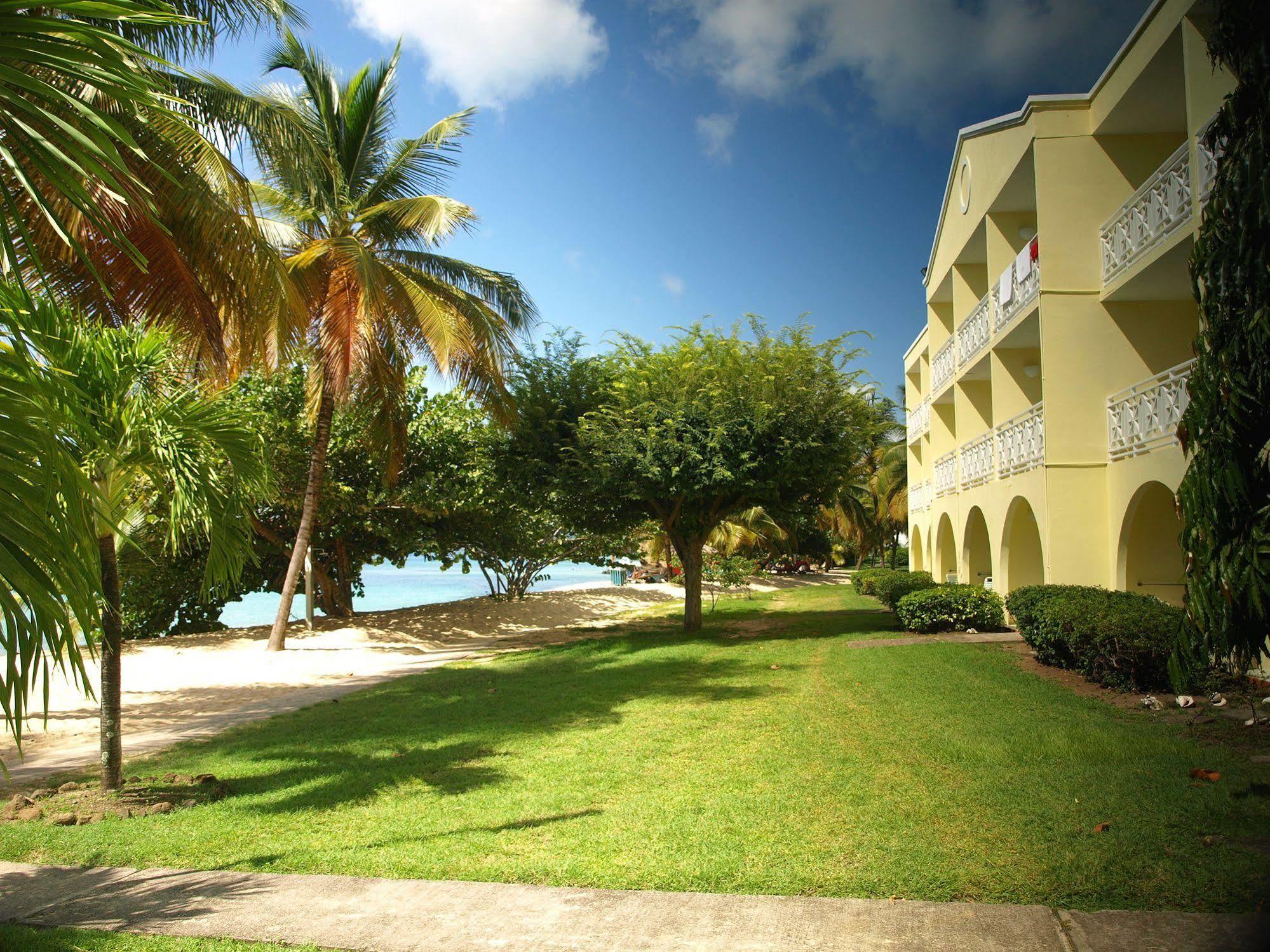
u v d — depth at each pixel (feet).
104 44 9.77
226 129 34.19
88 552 11.38
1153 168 40.16
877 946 11.44
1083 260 39.93
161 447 21.22
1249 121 13.76
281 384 68.18
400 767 24.38
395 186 59.11
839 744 23.54
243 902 14.23
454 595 184.03
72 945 12.60
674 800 19.16
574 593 105.70
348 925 13.08
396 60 56.59
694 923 12.56
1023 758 20.67
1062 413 39.19
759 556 150.61
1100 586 38.42
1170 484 32.30
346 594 84.53
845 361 53.98
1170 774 18.48
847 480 61.05
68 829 18.98
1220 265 14.11
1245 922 11.38
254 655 61.26
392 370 60.39
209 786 22.84
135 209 14.84
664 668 42.55
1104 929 11.50
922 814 16.90
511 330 65.21
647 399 55.06
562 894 13.99
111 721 22.33
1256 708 24.41
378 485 75.20
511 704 34.68
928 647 41.91
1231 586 13.52
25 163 13.67
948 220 61.41
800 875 14.17
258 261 26.66
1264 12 13.15
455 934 12.60
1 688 9.97
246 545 23.91
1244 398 13.48
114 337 21.56
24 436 10.59
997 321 49.70
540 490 62.49
